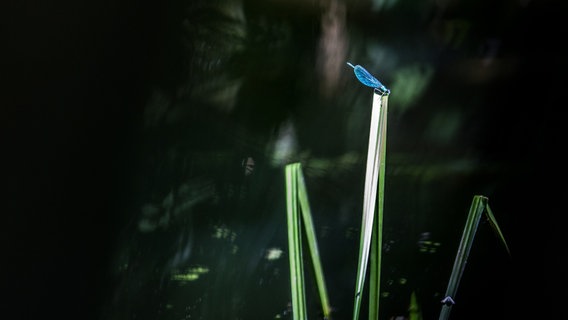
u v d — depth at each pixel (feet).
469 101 10.35
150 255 8.77
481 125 10.25
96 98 8.48
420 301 9.10
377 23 10.30
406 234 9.55
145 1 8.66
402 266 9.31
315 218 9.52
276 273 9.04
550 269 8.95
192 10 9.15
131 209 8.76
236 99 9.57
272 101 9.77
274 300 8.92
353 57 10.23
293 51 9.93
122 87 8.64
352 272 9.28
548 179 9.47
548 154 9.57
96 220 8.52
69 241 8.38
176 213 8.97
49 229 8.34
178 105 9.16
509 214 9.54
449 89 10.44
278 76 9.84
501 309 9.14
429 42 10.46
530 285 9.09
